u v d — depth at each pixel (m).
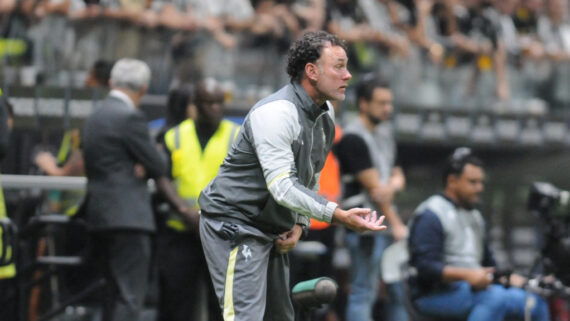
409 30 35.03
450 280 22.73
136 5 29.22
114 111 21.91
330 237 25.44
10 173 25.28
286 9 32.00
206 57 30.64
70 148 25.77
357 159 24.61
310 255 24.20
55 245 23.12
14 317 22.72
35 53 28.11
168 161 23.17
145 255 21.88
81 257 23.09
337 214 14.88
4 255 21.03
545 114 36.34
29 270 22.98
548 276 22.03
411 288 23.47
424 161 34.72
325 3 32.69
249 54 31.39
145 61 29.52
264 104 15.58
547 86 38.16
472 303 22.86
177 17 30.06
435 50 35.56
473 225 23.56
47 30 28.20
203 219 16.38
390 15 34.50
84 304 23.42
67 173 24.61
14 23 27.97
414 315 23.39
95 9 28.64
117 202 21.62
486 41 36.81
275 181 15.16
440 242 23.05
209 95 23.02
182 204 22.36
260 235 15.98
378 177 24.77
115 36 28.92
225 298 15.78
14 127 25.62
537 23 39.00
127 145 21.81
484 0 37.41
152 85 29.72
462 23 36.69
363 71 33.28
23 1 27.92
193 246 22.75
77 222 22.95
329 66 15.57
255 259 15.91
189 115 24.45
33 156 25.50
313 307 16.02
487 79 36.72
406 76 34.62
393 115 33.81
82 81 28.36
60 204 23.44
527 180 35.84
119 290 21.55
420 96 35.06
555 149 36.38
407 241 23.89
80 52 28.47
